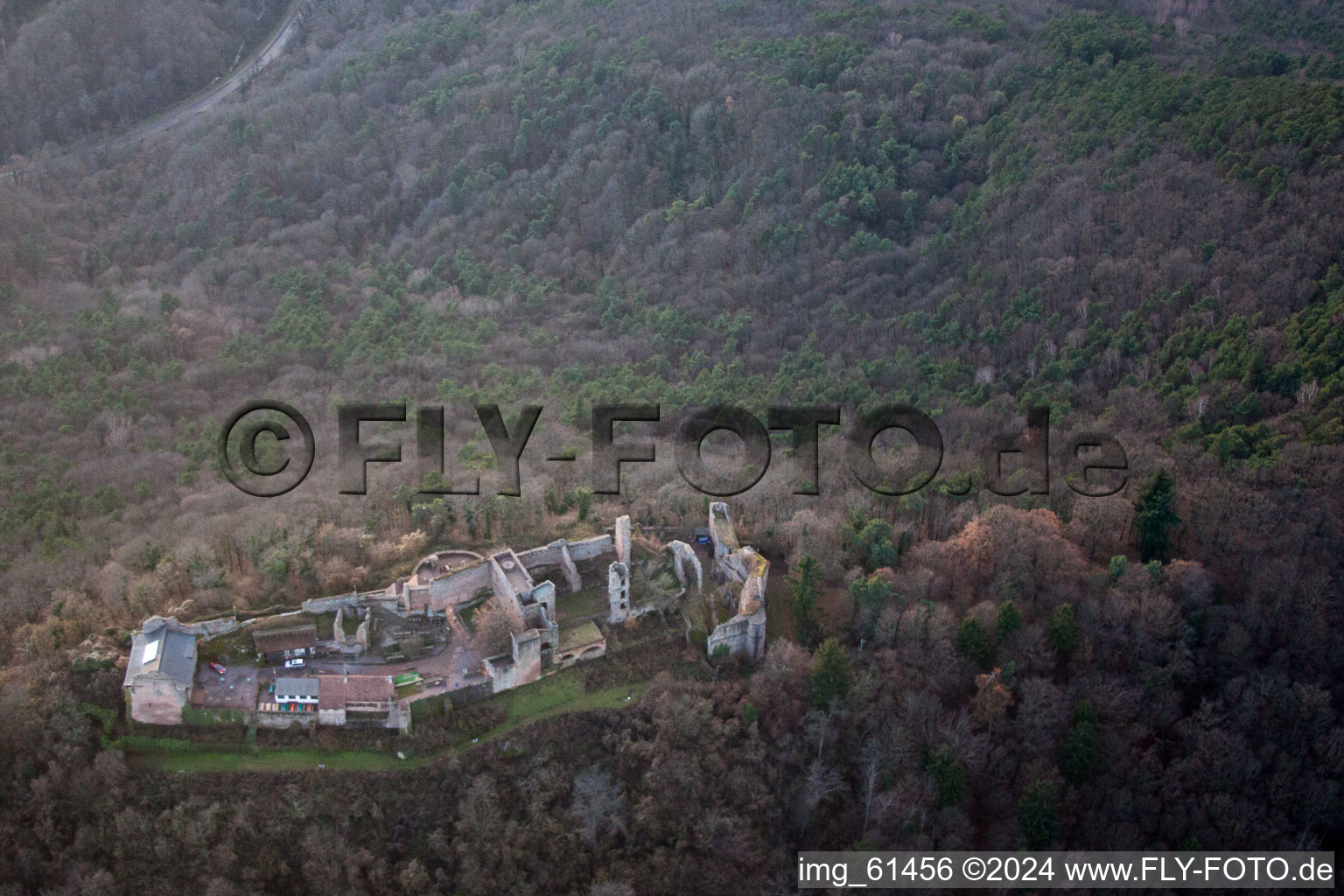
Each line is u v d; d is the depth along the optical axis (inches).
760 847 7391.7
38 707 7416.3
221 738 7377.0
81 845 7116.1
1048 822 7470.5
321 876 7052.2
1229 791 7751.0
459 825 7180.1
